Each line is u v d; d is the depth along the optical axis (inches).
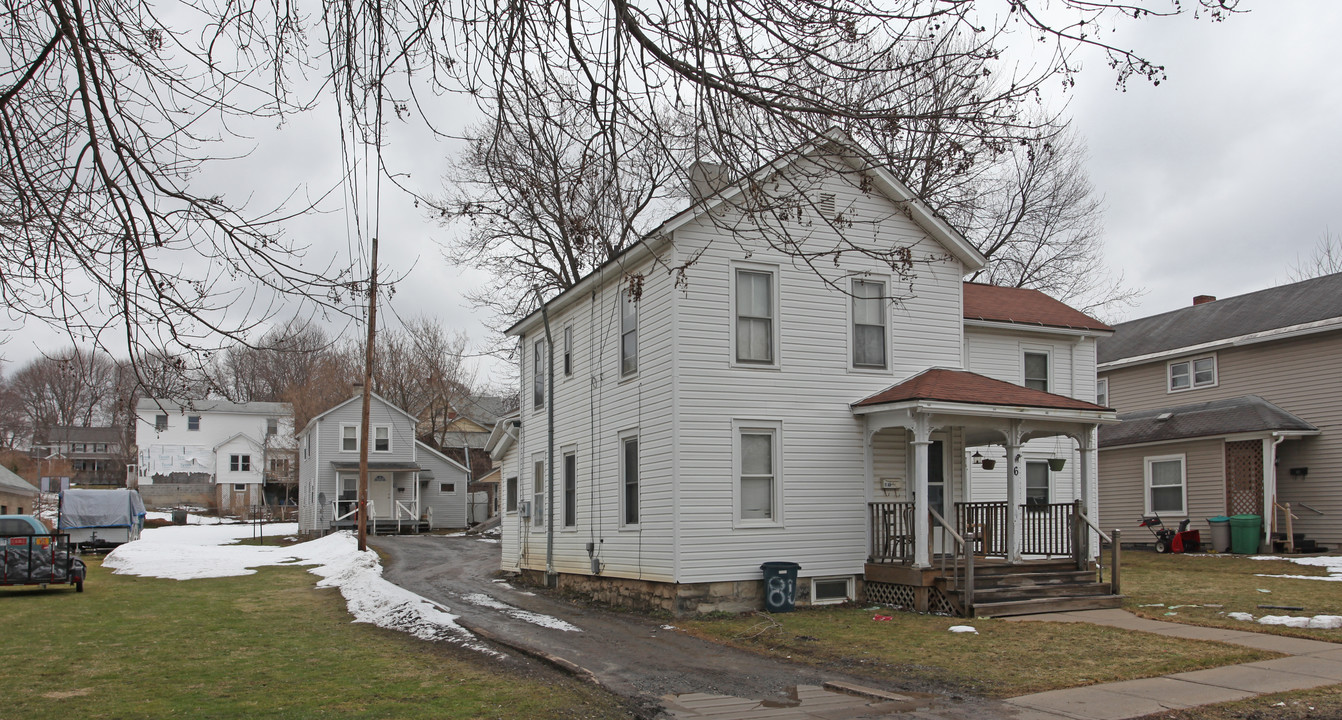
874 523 647.1
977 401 604.1
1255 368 1047.6
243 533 1768.0
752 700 363.6
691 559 605.6
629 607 665.0
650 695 375.2
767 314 649.0
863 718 328.5
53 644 514.3
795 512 636.7
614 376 713.6
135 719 337.4
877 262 679.7
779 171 265.1
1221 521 962.1
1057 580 614.9
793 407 645.3
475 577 926.4
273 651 490.6
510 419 983.6
